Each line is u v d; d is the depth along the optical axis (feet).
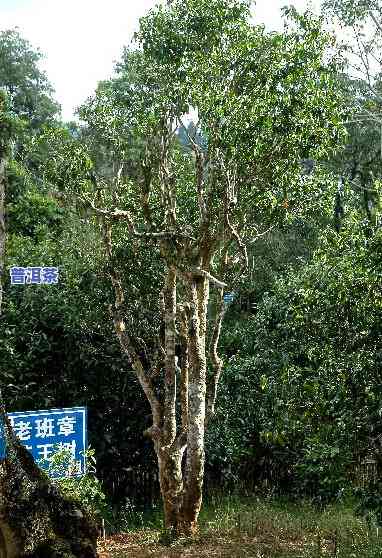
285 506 31.22
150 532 27.25
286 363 24.43
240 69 22.47
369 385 19.04
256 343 33.73
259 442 34.65
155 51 23.41
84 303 32.48
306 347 23.26
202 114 21.61
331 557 21.06
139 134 24.58
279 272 48.26
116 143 25.89
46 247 36.63
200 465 23.80
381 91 54.75
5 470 14.12
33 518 14.12
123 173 30.91
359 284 19.49
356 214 21.12
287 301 29.40
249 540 23.85
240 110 21.26
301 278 27.71
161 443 24.76
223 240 26.91
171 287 25.00
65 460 22.98
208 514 29.86
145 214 24.77
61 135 25.75
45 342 32.22
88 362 32.19
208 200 23.81
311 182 25.73
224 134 21.40
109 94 25.52
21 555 13.76
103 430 32.86
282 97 21.59
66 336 32.30
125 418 33.50
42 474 15.07
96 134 26.43
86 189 26.37
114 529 28.76
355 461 20.03
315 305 21.34
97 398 33.06
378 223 19.56
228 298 27.45
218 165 23.41
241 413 34.04
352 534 23.86
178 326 27.55
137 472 33.86
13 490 14.10
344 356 19.89
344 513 28.50
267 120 21.15
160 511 31.24
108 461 33.19
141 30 23.54
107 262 27.14
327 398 20.03
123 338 25.84
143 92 24.50
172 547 22.79
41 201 51.01
